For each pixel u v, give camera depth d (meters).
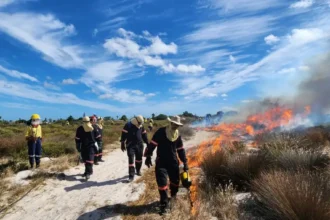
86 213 5.67
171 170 5.64
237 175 6.56
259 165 6.65
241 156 7.07
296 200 4.39
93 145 8.49
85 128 8.39
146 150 5.71
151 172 8.97
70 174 8.77
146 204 6.01
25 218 5.57
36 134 9.28
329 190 4.78
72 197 6.70
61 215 5.64
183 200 5.78
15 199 6.57
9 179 7.99
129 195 6.68
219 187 6.25
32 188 7.29
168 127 5.64
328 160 6.91
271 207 4.68
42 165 9.71
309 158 6.70
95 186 7.59
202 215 4.99
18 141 12.95
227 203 5.27
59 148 12.48
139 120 8.30
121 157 12.76
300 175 5.22
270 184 4.94
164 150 5.61
